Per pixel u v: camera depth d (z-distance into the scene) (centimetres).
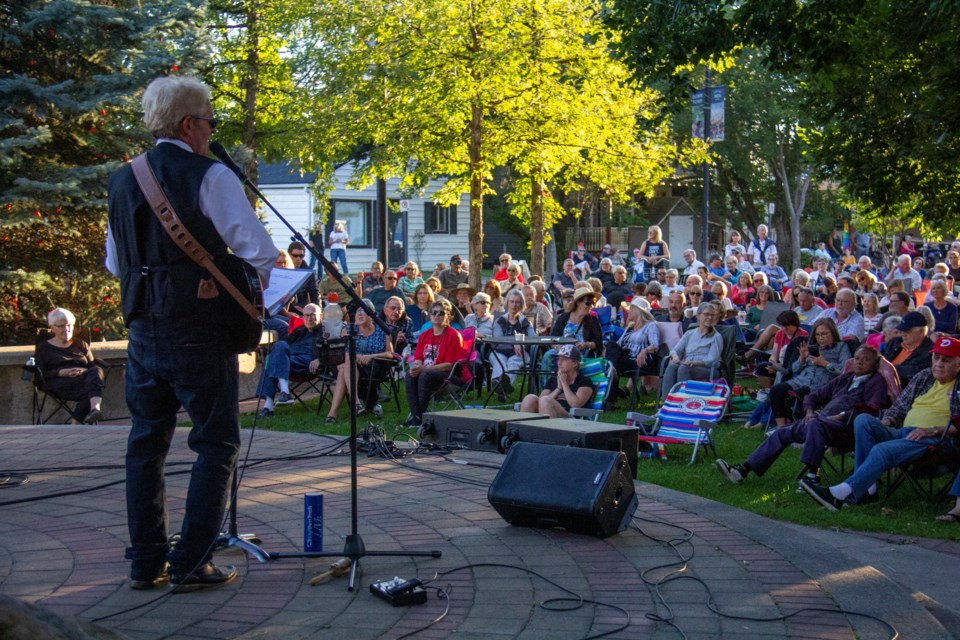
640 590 434
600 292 1478
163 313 388
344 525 533
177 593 414
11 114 1184
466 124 1877
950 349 740
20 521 535
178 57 1272
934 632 389
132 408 409
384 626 384
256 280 402
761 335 1262
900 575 577
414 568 461
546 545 502
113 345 1127
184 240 380
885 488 797
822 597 427
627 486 529
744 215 4244
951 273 2006
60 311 1035
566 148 1883
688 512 575
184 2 1303
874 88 934
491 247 4166
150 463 413
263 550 470
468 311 1462
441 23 1659
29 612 247
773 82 3484
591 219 4281
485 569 461
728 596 427
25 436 807
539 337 1184
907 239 3438
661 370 1134
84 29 1207
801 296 1273
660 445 918
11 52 1230
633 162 1927
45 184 1148
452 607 409
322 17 1714
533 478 527
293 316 1287
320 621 388
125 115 1289
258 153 1978
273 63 1945
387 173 1814
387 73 1720
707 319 1104
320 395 1209
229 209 380
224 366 404
